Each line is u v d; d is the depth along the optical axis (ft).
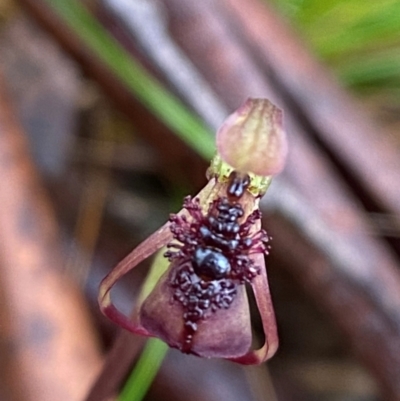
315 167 0.34
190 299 0.23
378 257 0.33
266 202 0.32
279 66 0.36
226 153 0.23
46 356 0.29
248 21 0.36
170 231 0.24
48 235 0.31
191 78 0.35
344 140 0.36
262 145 0.23
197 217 0.24
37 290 0.29
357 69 0.41
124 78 0.34
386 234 0.35
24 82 0.41
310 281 0.33
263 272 0.24
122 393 0.31
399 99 0.42
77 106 0.41
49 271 0.30
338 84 0.37
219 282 0.23
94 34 0.35
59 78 0.41
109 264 0.36
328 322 0.39
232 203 0.24
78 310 0.30
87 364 0.29
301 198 0.33
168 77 0.35
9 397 0.28
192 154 0.35
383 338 0.32
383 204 0.35
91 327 0.30
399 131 0.41
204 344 0.23
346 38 0.41
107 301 0.24
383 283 0.33
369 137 0.36
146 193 0.41
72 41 0.36
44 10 0.36
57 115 0.40
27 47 0.42
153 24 0.35
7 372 0.28
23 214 0.30
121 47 0.35
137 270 0.35
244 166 0.23
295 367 0.39
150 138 0.36
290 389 0.38
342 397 0.38
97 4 0.35
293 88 0.36
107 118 0.41
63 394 0.28
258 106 0.24
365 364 0.33
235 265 0.24
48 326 0.29
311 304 0.39
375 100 0.41
